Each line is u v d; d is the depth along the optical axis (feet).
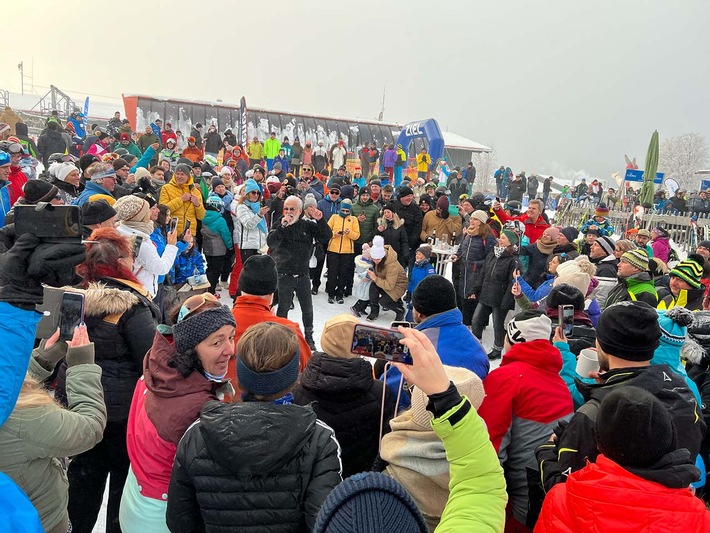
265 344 5.44
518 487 7.20
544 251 21.99
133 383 8.40
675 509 4.05
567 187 85.20
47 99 115.44
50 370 6.68
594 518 4.16
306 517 4.78
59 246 4.82
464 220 29.35
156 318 8.95
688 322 8.76
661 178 75.10
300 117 93.66
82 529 8.38
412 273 23.49
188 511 5.13
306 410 5.17
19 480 5.33
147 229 13.93
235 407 5.04
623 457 4.38
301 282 19.65
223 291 26.81
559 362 7.55
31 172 30.71
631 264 15.35
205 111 85.87
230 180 34.24
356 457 7.14
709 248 20.94
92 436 5.85
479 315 21.54
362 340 5.76
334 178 34.32
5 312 4.77
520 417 7.24
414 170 76.95
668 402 6.31
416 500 5.85
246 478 4.80
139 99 82.28
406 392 7.31
